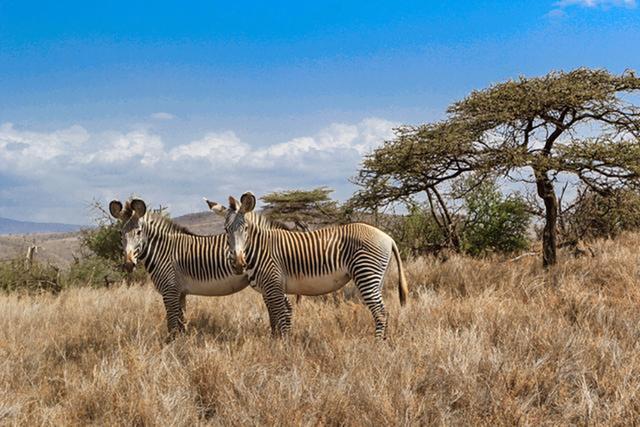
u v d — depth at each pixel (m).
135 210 8.56
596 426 5.04
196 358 6.65
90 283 17.62
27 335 8.96
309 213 27.61
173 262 8.80
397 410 5.26
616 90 13.51
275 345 7.48
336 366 6.56
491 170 13.20
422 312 8.73
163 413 5.40
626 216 14.16
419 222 18.59
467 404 5.54
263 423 5.25
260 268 8.41
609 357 6.39
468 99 14.11
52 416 5.49
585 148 12.91
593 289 10.67
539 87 13.43
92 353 7.66
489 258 17.12
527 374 5.96
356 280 8.43
